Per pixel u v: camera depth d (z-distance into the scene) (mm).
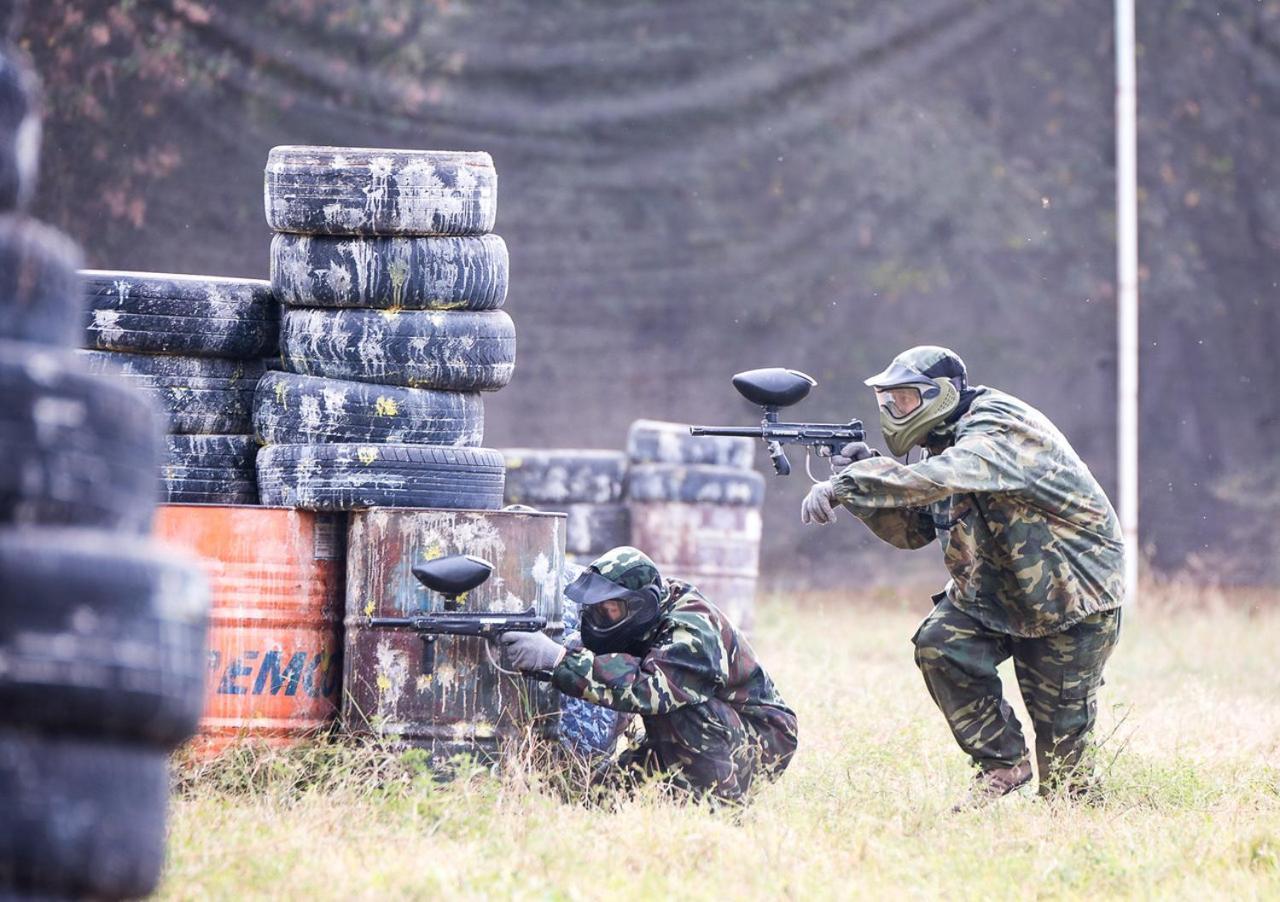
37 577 12977
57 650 13008
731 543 49281
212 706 24000
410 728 23609
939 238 70250
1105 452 68875
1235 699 37500
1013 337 69938
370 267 25406
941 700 26219
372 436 25344
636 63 67562
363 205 25297
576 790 23844
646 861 19531
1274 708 36406
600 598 23188
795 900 18297
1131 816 24312
